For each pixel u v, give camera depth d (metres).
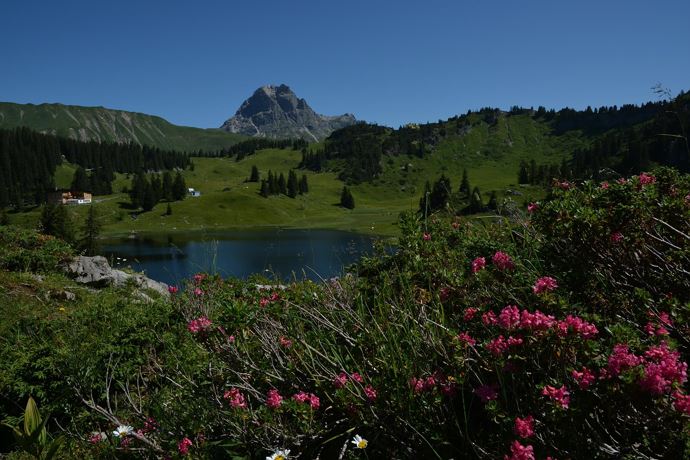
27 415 2.65
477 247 4.61
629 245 3.41
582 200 3.85
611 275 3.46
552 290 3.17
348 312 4.15
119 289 12.69
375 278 4.93
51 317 8.17
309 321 4.14
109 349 5.76
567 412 2.17
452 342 2.87
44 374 5.46
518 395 2.66
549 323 2.42
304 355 3.71
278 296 4.63
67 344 6.02
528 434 2.19
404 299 4.07
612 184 3.84
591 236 3.42
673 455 2.01
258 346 3.88
